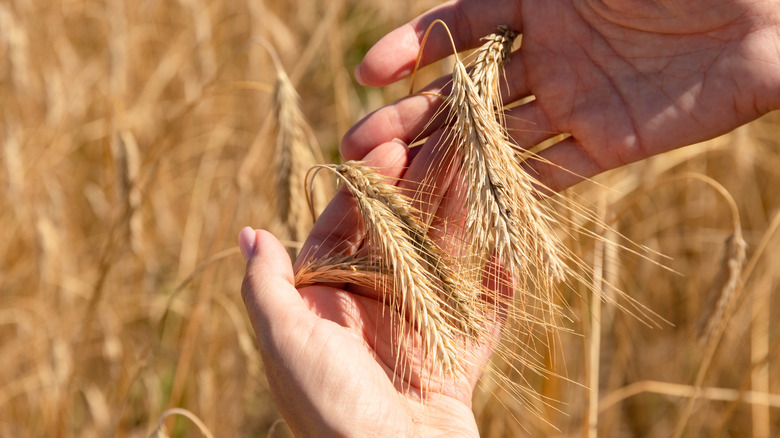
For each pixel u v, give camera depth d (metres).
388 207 0.61
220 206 0.98
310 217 0.75
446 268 0.61
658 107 0.66
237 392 0.84
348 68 1.26
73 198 1.09
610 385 0.91
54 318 0.86
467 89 0.61
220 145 1.07
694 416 0.93
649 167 0.87
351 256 0.63
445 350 0.59
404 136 0.68
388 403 0.59
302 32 1.29
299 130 0.73
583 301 0.72
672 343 1.01
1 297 0.92
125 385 0.82
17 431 0.88
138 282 0.97
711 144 0.88
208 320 0.86
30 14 1.12
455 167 0.64
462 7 0.68
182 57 1.14
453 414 0.62
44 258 0.84
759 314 0.89
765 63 0.64
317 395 0.59
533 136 0.69
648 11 0.65
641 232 1.01
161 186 1.05
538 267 0.62
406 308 0.64
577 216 0.71
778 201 1.02
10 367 0.90
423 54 0.68
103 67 1.13
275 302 0.60
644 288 1.02
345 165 0.62
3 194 0.93
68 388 0.81
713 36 0.65
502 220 0.60
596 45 0.67
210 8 1.22
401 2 1.02
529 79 0.69
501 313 0.63
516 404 0.77
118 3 1.09
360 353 0.60
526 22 0.68
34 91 1.06
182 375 0.79
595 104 0.67
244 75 1.18
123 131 0.78
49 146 0.90
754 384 0.85
